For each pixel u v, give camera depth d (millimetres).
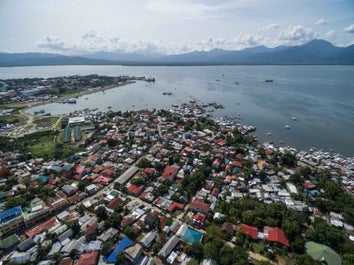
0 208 80375
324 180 101062
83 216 77438
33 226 75062
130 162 118125
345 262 60281
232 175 106812
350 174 111125
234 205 82375
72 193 91062
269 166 115812
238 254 59219
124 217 76312
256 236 68938
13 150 132250
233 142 145500
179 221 77188
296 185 101000
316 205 85875
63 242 66375
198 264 59188
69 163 115938
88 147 137375
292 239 66938
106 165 115062
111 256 61156
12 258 60594
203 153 126375
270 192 96625
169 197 89688
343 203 85438
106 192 92812
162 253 62188
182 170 109688
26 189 93750
